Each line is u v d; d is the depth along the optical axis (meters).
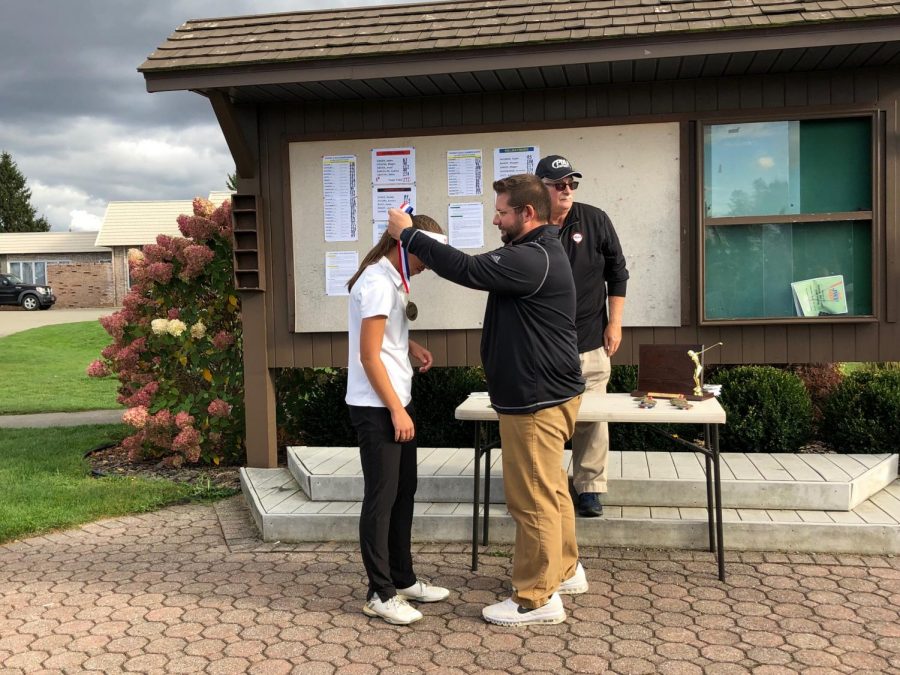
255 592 3.98
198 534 4.94
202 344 6.57
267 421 5.90
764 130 5.26
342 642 3.41
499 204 3.56
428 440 6.08
